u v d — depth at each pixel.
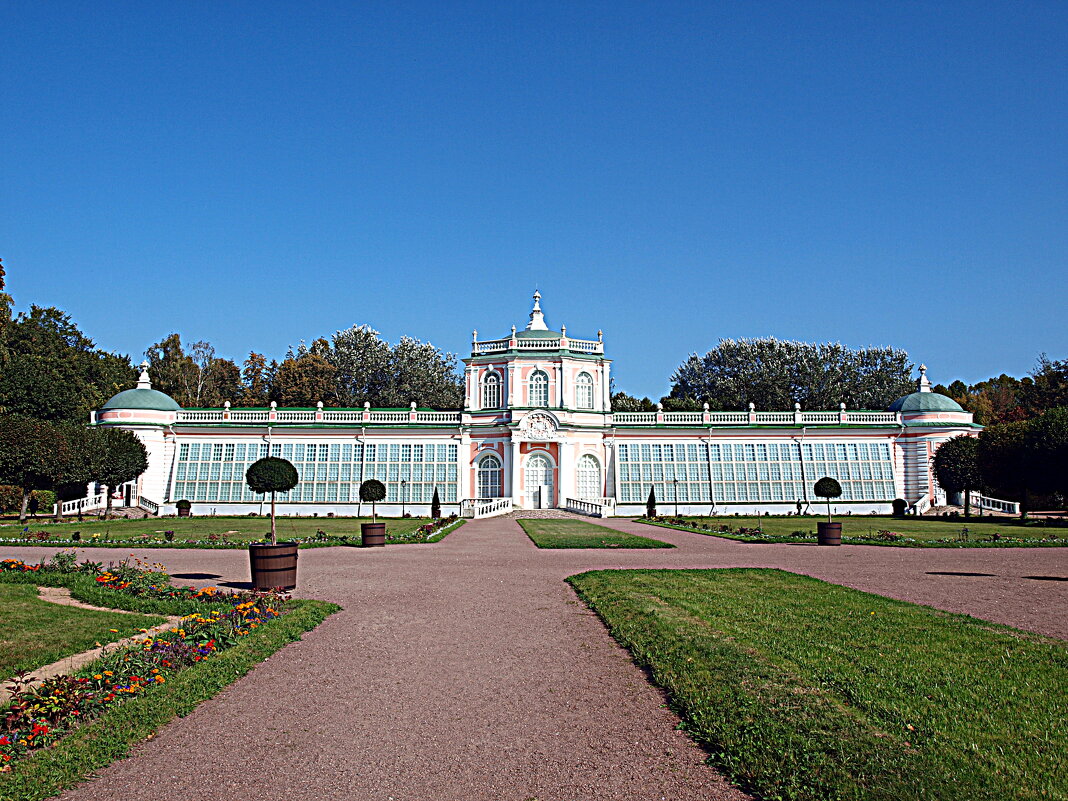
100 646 13.84
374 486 52.44
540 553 31.02
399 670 12.71
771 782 7.98
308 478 68.00
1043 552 31.52
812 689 10.70
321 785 8.29
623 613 16.47
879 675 11.31
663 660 12.62
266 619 15.54
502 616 17.09
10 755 8.70
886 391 96.69
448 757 9.02
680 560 28.19
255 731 9.93
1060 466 51.25
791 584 20.56
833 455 69.81
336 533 43.00
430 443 69.44
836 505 68.69
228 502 66.75
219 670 12.22
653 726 9.96
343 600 19.16
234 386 111.00
